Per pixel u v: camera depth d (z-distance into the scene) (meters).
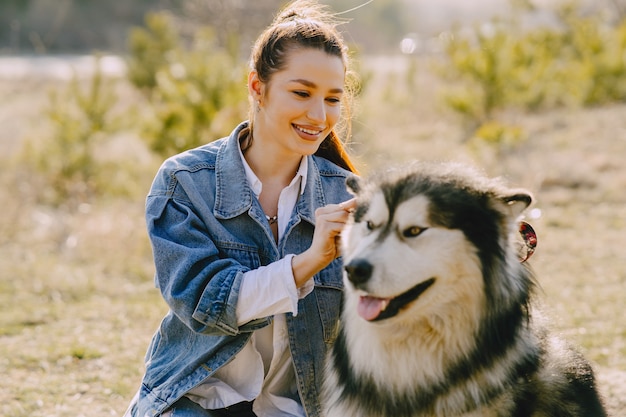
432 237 2.60
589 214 8.70
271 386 3.13
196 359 2.93
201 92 9.55
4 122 15.13
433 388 2.73
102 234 8.28
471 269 2.64
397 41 34.03
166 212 2.95
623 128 13.08
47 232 8.61
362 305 2.61
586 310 5.71
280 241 3.09
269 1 18.83
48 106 13.89
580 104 15.98
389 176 2.80
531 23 21.94
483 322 2.67
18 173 10.78
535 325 2.88
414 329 2.72
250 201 3.01
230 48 12.04
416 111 15.88
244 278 2.78
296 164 3.19
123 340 5.45
